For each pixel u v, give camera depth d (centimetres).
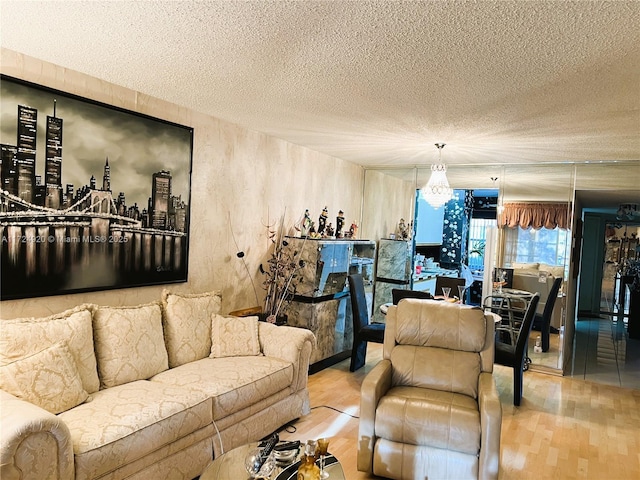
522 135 400
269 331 358
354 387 432
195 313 341
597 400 438
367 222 675
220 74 285
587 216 962
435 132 406
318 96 320
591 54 222
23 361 226
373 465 268
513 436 345
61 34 231
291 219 511
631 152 454
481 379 290
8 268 260
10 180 260
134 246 332
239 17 204
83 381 254
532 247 556
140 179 333
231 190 423
